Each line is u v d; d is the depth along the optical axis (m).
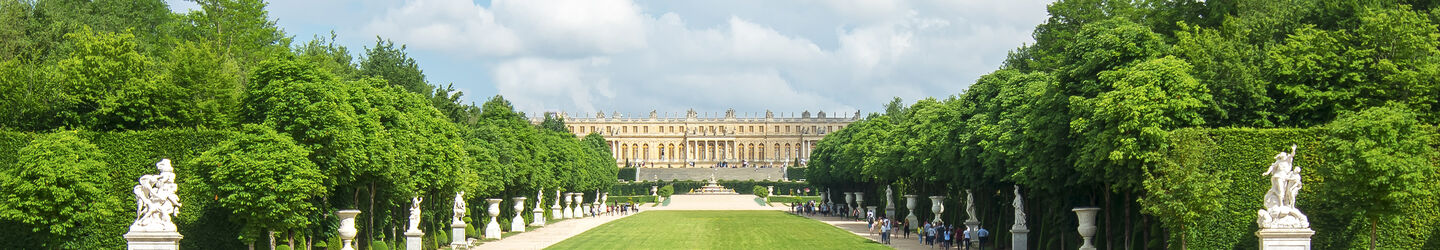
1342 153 47.38
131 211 58.97
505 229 110.62
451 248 83.56
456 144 78.19
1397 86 56.06
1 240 56.09
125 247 58.38
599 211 163.38
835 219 144.62
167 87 71.31
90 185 55.59
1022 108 67.44
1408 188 46.00
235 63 88.56
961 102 88.44
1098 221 63.66
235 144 54.56
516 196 116.88
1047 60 99.81
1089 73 58.56
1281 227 47.81
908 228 100.38
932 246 85.31
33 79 72.19
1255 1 82.19
